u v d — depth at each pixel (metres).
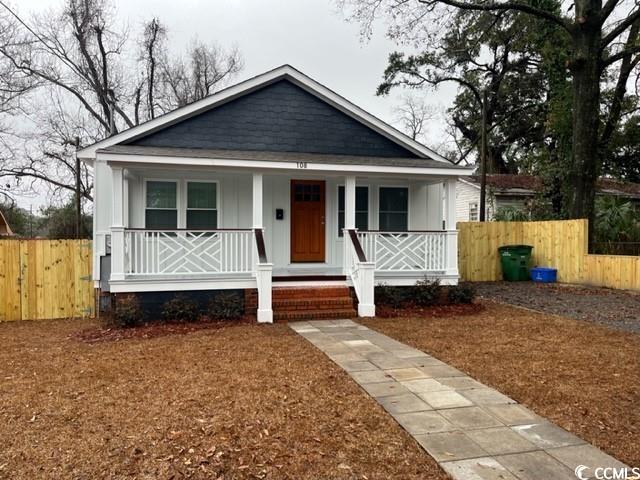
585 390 4.69
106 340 7.11
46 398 4.55
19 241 9.38
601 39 15.08
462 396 4.54
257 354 6.10
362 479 3.06
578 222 13.08
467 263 14.50
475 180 23.53
